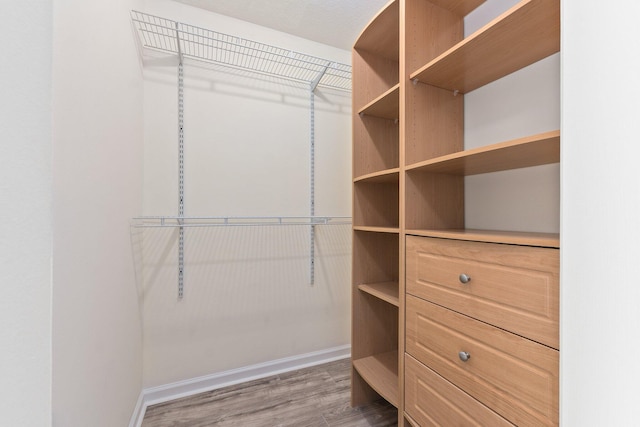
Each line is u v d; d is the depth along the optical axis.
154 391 1.38
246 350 1.60
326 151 1.84
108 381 0.87
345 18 1.57
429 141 1.12
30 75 0.27
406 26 1.07
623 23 0.36
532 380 0.61
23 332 0.26
